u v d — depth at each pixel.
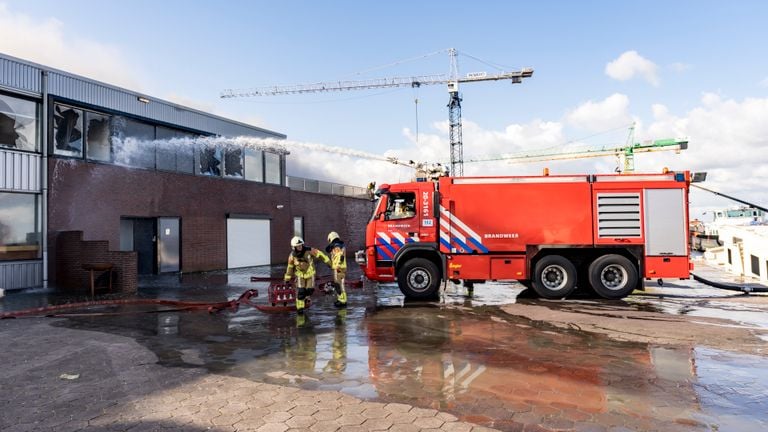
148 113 16.69
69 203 13.87
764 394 4.36
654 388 4.53
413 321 8.07
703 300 10.39
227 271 19.06
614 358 5.61
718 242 31.03
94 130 14.91
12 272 12.36
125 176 15.71
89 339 6.86
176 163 17.94
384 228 10.91
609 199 10.54
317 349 6.17
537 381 4.77
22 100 12.91
